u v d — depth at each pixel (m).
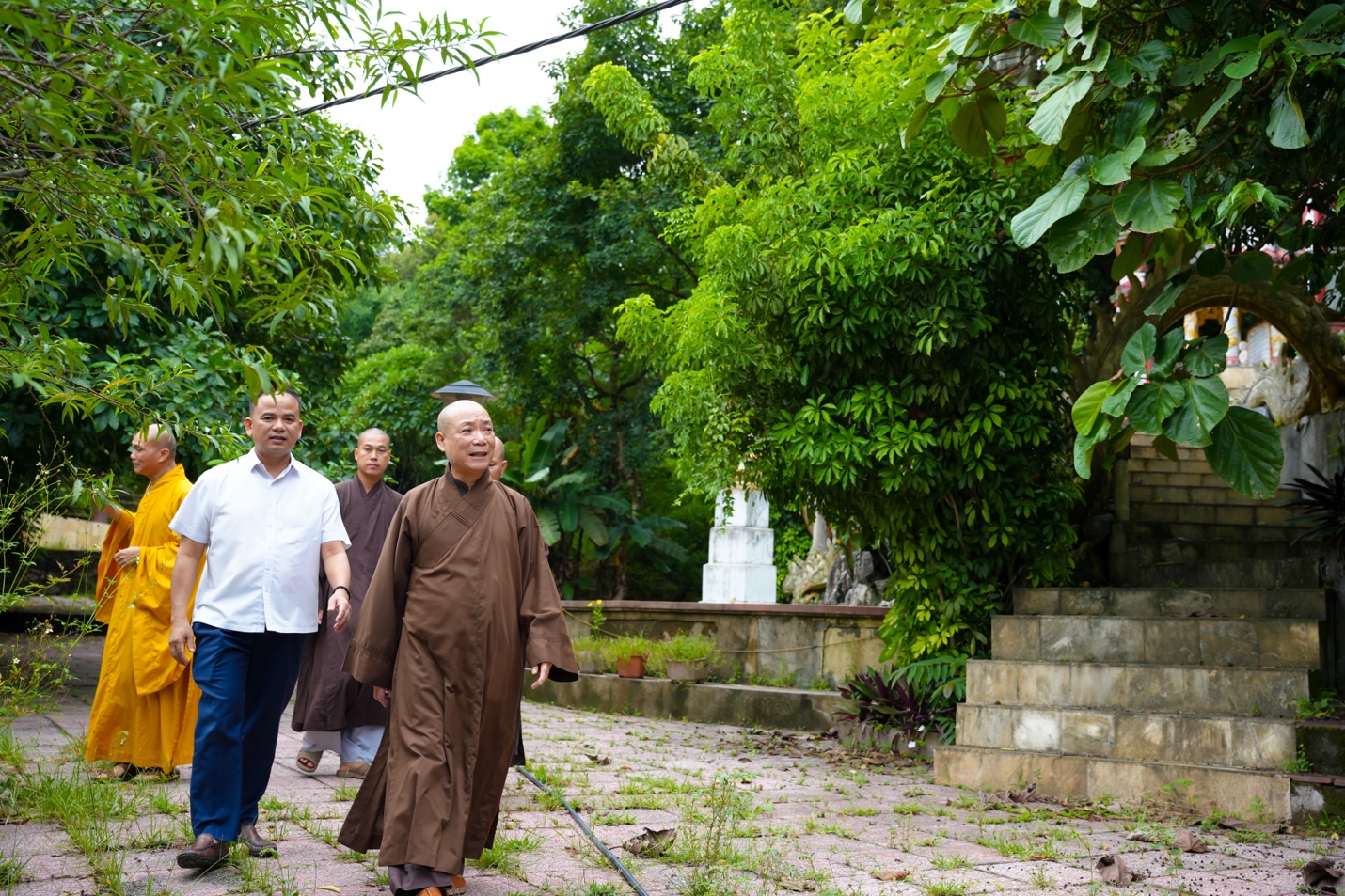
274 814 4.71
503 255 19.88
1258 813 5.43
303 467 4.25
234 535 3.99
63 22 2.10
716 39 18.05
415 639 3.52
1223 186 4.76
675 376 8.44
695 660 10.44
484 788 3.60
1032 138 6.70
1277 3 4.48
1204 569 8.07
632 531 21.70
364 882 3.68
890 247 7.05
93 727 5.19
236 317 9.15
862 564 12.61
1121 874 4.11
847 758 7.63
